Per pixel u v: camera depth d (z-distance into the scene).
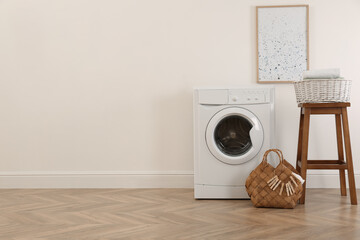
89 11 4.09
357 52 3.93
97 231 2.60
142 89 4.09
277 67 3.96
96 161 4.12
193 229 2.62
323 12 3.94
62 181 4.13
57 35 4.12
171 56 4.05
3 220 2.89
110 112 4.11
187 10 4.03
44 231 2.61
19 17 4.14
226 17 4.00
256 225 2.70
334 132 3.96
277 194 3.13
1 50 4.16
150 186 4.09
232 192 3.50
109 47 4.09
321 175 3.96
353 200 3.27
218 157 3.48
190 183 4.06
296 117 3.97
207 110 3.49
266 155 3.27
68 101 4.13
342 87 3.25
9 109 4.18
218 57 4.02
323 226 2.65
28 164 4.16
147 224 2.75
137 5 4.06
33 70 4.14
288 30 3.94
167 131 4.08
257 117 3.45
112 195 3.73
